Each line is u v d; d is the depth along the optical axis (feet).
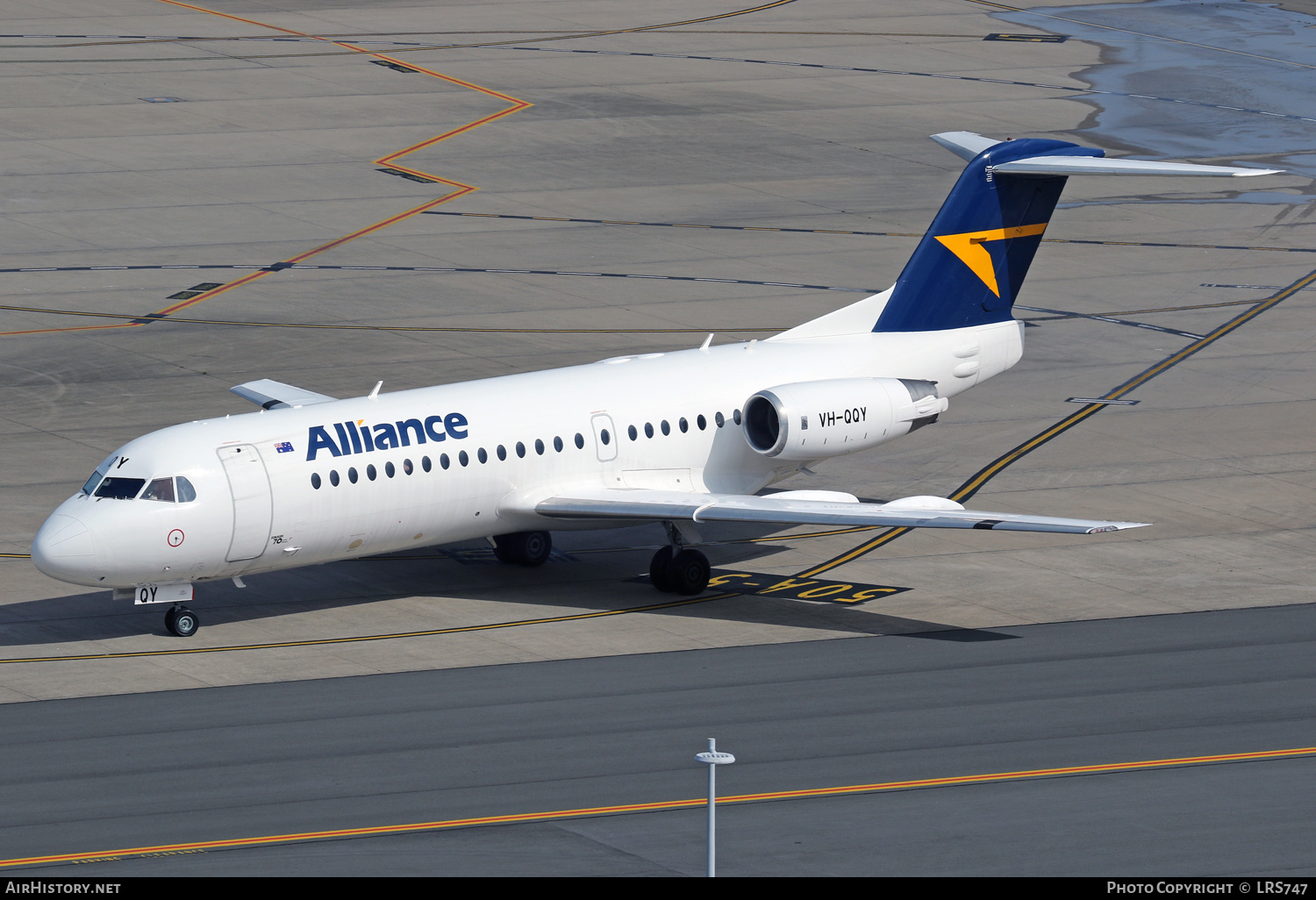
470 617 392.06
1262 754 314.55
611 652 368.89
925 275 458.50
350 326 620.08
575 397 412.57
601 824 281.33
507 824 280.92
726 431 430.61
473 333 614.34
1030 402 566.36
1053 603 403.13
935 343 460.96
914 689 346.74
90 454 492.54
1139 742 319.47
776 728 324.80
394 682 347.97
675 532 406.21
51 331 607.37
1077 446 524.52
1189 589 412.16
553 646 371.76
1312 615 393.91
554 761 307.58
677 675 354.54
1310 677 354.33
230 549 367.04
